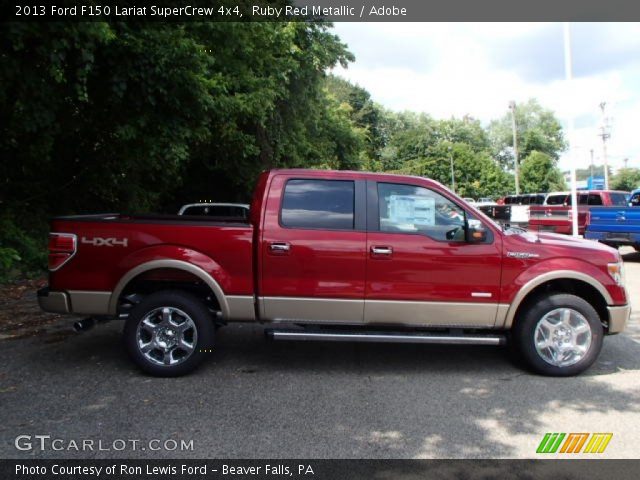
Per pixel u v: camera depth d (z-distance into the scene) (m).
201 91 8.99
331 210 4.91
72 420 3.88
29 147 10.60
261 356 5.49
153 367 4.78
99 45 7.43
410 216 4.91
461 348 5.86
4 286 9.20
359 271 4.80
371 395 4.42
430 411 4.10
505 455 3.42
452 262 4.81
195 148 14.95
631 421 3.94
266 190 4.94
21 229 11.05
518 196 25.88
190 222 4.85
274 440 3.59
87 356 5.44
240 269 4.82
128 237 4.78
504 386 4.66
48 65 6.75
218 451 3.44
